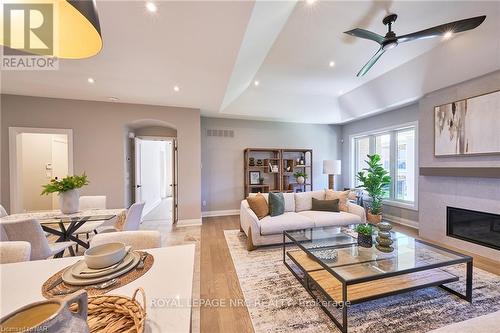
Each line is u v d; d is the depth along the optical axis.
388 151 5.02
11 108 3.60
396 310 1.81
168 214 5.82
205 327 1.68
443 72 3.04
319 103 5.14
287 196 3.91
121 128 4.12
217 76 2.97
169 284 0.76
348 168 6.12
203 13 1.76
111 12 1.73
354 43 2.79
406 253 2.15
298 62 3.31
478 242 2.92
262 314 1.80
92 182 3.97
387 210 4.87
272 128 5.93
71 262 0.96
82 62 2.56
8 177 3.58
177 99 3.95
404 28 2.50
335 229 2.88
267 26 2.25
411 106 4.27
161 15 1.78
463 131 3.00
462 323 0.99
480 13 2.22
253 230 3.12
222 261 2.79
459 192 3.12
